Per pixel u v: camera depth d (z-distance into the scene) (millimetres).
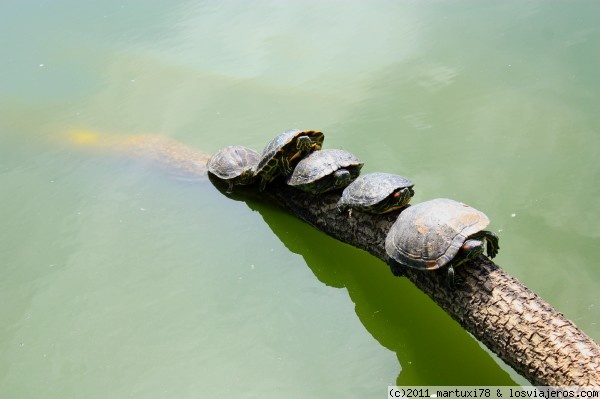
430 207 4152
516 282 4078
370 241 4301
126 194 4691
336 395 4129
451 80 5020
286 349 4223
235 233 4527
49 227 4594
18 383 4195
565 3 5430
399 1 5875
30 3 7090
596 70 4949
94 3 6945
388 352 4211
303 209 4473
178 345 4246
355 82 5102
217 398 4137
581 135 4668
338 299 4340
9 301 4379
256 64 5312
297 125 4887
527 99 4863
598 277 4258
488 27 5340
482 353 4199
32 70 5465
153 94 5184
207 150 4828
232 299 4348
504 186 4531
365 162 4684
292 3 6223
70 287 4402
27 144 4965
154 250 4496
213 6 6418
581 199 4453
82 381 4188
